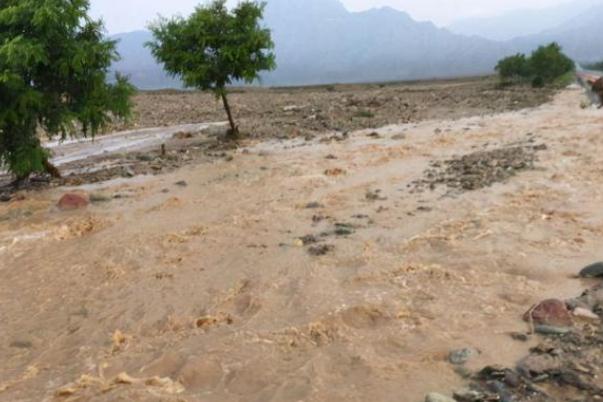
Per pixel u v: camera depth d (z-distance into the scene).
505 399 5.04
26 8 14.55
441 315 6.86
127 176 16.47
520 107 29.09
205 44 21.08
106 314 7.80
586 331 6.18
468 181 13.45
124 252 10.16
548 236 9.47
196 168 17.05
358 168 15.88
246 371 5.93
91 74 15.73
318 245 9.84
